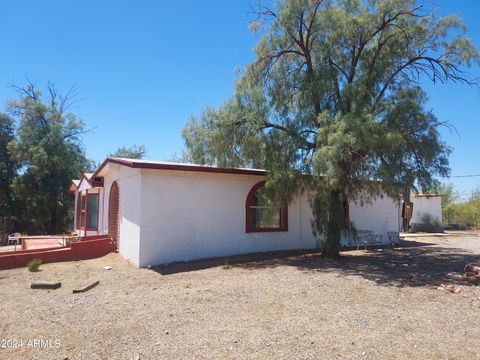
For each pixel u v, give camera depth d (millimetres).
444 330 5773
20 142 29688
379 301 7469
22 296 8000
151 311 6762
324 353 4863
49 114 31266
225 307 6996
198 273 10492
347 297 7754
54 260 12641
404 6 11648
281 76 13148
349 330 5734
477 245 18328
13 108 31125
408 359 4707
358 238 16016
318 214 13125
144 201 11836
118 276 10211
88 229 18922
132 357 4766
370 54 12734
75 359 4727
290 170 11953
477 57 11727
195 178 12984
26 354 4902
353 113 10375
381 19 11945
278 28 12586
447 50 12102
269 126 12875
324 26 12180
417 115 11641
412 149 11586
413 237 23219
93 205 18781
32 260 12055
